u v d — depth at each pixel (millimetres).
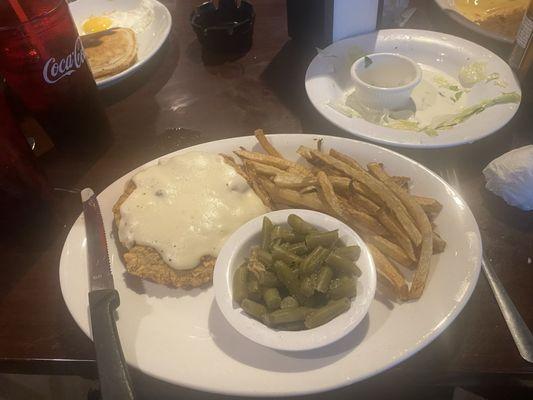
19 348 291
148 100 469
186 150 372
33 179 347
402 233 304
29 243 346
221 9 527
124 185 354
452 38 491
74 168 401
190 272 304
